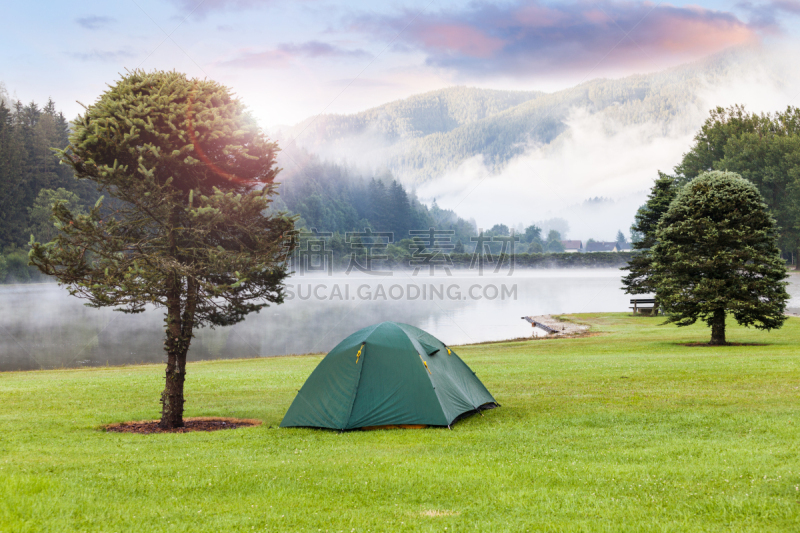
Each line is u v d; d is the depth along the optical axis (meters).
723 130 85.31
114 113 11.42
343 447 9.79
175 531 5.68
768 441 8.92
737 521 5.59
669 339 30.20
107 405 15.35
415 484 7.34
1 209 100.44
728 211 26.23
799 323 34.41
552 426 11.02
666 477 7.21
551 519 5.88
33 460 8.91
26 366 31.89
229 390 17.88
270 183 12.88
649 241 45.00
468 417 12.39
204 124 11.70
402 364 11.84
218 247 12.03
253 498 6.87
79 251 11.41
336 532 5.64
